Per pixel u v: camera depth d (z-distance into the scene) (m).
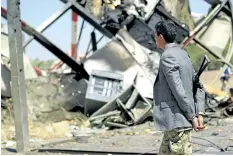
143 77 15.51
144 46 16.48
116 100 12.97
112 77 14.17
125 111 12.66
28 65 16.06
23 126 8.27
